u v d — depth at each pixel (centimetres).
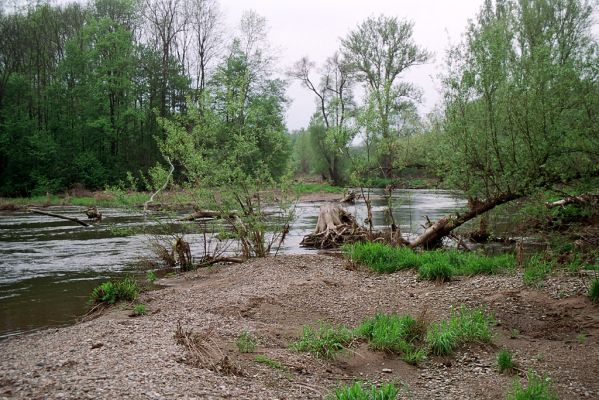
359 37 5566
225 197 1552
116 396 535
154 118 5647
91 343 779
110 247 1964
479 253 1589
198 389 581
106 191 1655
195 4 5438
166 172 1623
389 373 746
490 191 1462
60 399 525
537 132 1207
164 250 1617
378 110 1722
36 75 5753
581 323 905
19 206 3825
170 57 5631
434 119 1680
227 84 1594
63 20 6075
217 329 891
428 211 3106
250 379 661
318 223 2141
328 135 1773
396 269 1424
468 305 1047
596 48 1149
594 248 1276
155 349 738
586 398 656
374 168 1888
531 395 617
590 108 1123
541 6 1903
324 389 659
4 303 1166
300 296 1148
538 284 1103
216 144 1608
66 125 5575
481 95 1382
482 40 1353
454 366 779
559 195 1244
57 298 1211
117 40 5322
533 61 1253
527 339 877
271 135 1608
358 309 1065
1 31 5206
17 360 703
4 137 4866
